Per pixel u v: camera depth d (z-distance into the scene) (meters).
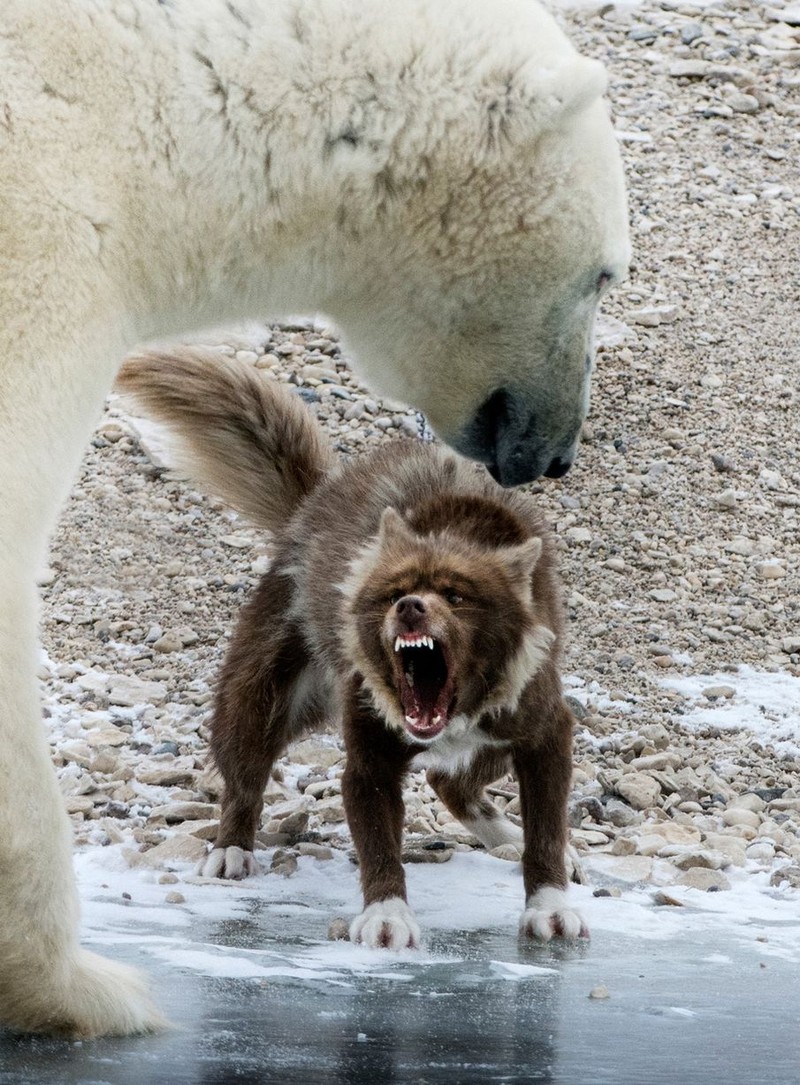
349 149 10.74
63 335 9.84
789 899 18.09
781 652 28.12
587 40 49.31
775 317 38.09
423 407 12.65
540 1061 10.78
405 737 16.97
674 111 46.09
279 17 10.48
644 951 15.34
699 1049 11.38
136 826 20.03
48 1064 9.73
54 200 9.83
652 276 39.22
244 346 35.81
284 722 19.44
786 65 48.66
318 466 21.45
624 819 21.19
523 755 17.22
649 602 29.25
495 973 14.08
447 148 10.89
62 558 29.17
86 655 26.42
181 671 26.14
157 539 30.06
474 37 10.88
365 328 11.97
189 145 10.30
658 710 25.64
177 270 10.69
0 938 9.79
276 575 19.86
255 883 18.02
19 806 9.59
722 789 22.62
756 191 43.03
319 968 13.84
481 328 11.84
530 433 12.43
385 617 16.30
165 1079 9.58
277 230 10.86
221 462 21.41
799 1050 11.43
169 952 13.92
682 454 33.53
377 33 10.67
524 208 11.19
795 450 34.06
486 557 17.03
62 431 9.89
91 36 10.02
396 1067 10.40
